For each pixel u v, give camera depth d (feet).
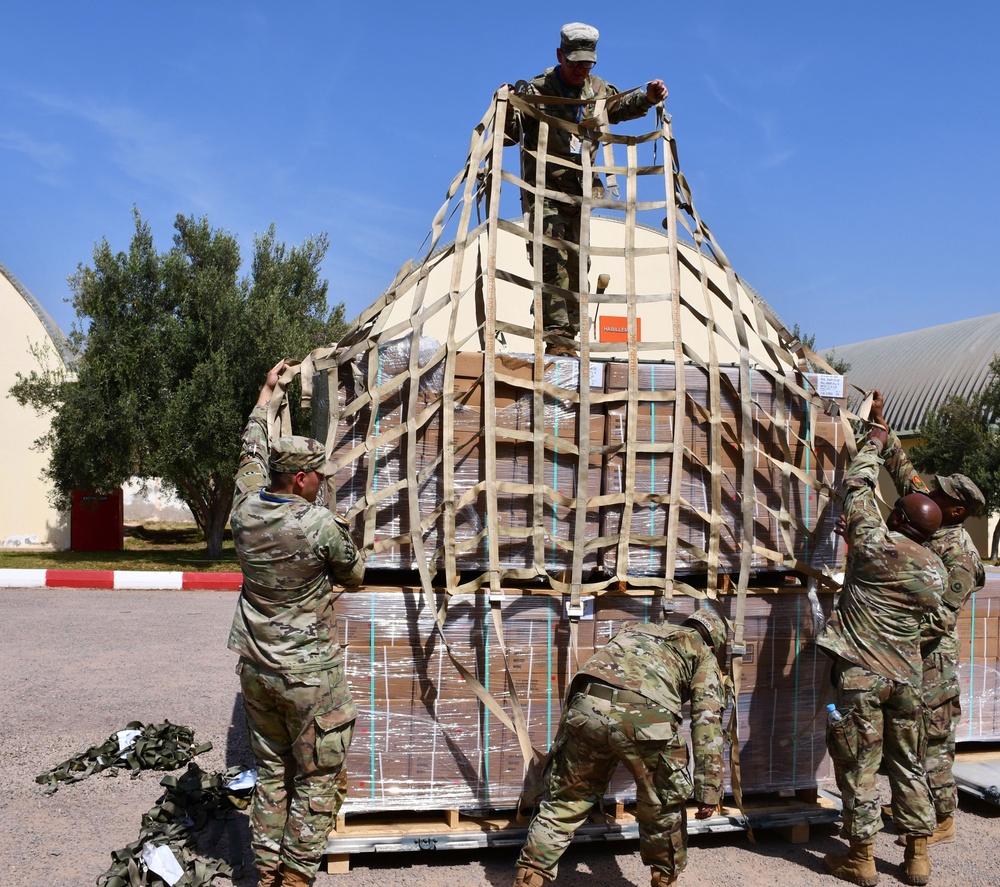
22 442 70.33
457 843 13.11
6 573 43.88
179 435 54.85
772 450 15.21
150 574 45.03
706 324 15.31
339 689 11.86
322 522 11.73
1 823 14.85
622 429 14.51
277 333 57.21
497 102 15.53
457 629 13.65
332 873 13.05
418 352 13.83
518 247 40.42
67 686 23.80
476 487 13.87
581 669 12.01
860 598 13.64
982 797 16.38
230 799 15.37
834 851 14.56
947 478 15.66
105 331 57.16
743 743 14.76
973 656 18.15
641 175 16.05
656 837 11.89
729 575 15.26
